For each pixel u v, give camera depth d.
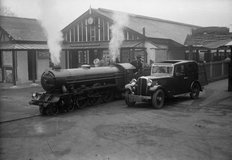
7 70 20.38
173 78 11.83
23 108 11.38
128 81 13.66
